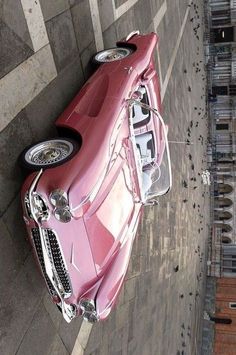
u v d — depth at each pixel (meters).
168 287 16.72
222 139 36.22
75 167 5.82
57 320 7.95
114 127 6.61
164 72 17.36
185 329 20.05
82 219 5.97
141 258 13.15
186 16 23.50
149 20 14.96
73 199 5.59
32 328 7.14
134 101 7.25
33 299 7.12
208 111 34.38
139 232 13.12
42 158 6.07
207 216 32.47
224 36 34.31
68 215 5.63
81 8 8.92
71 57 8.27
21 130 6.64
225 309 32.41
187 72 22.78
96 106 6.94
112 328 10.57
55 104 7.57
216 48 34.81
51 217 5.69
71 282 6.20
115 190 6.61
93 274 6.36
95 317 6.55
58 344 7.99
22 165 6.15
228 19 33.66
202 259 28.25
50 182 5.66
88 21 9.24
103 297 6.46
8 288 6.48
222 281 34.41
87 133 6.33
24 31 6.89
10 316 6.54
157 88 8.84
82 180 5.73
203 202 28.67
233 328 31.17
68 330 8.41
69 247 5.98
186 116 21.78
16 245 6.57
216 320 31.88
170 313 16.98
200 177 26.88
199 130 27.00
